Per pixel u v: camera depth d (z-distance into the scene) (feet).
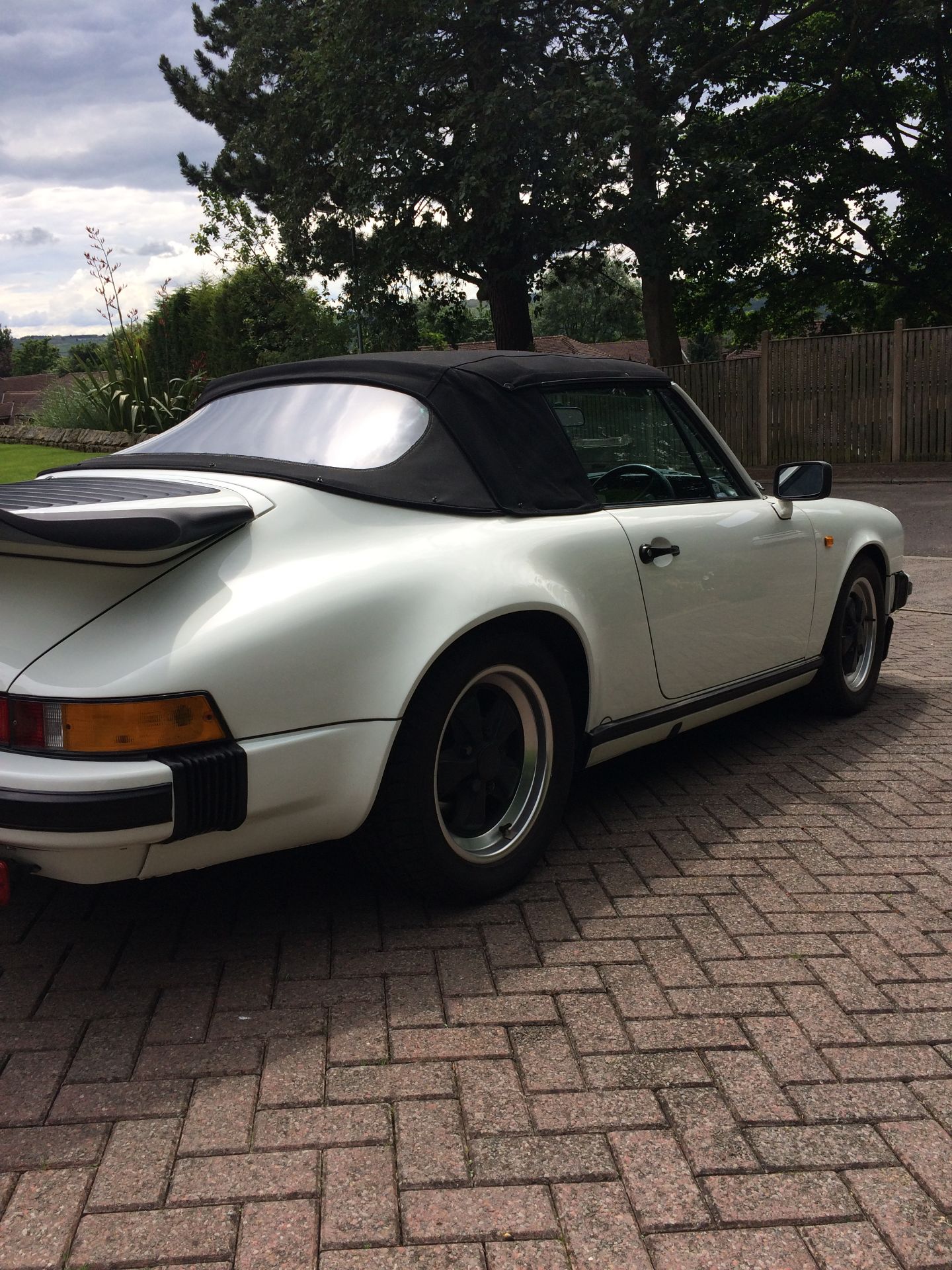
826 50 72.59
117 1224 5.75
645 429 11.78
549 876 10.21
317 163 65.67
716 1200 5.92
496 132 53.42
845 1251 5.57
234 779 7.31
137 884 10.03
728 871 10.30
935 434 54.29
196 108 81.46
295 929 9.12
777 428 59.16
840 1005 7.91
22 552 7.27
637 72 58.03
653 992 8.08
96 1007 7.89
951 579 27.68
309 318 75.77
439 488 9.19
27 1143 6.40
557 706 9.84
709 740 14.87
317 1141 6.41
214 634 7.25
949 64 76.69
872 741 14.61
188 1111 6.70
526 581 9.16
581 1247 5.58
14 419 72.08
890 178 81.92
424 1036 7.50
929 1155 6.29
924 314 94.27
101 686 6.91
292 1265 5.46
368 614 8.01
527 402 10.31
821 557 14.24
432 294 69.10
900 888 9.90
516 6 54.13
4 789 6.95
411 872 8.86
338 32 56.90
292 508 8.17
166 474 8.98
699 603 11.66
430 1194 5.96
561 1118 6.62
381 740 8.12
